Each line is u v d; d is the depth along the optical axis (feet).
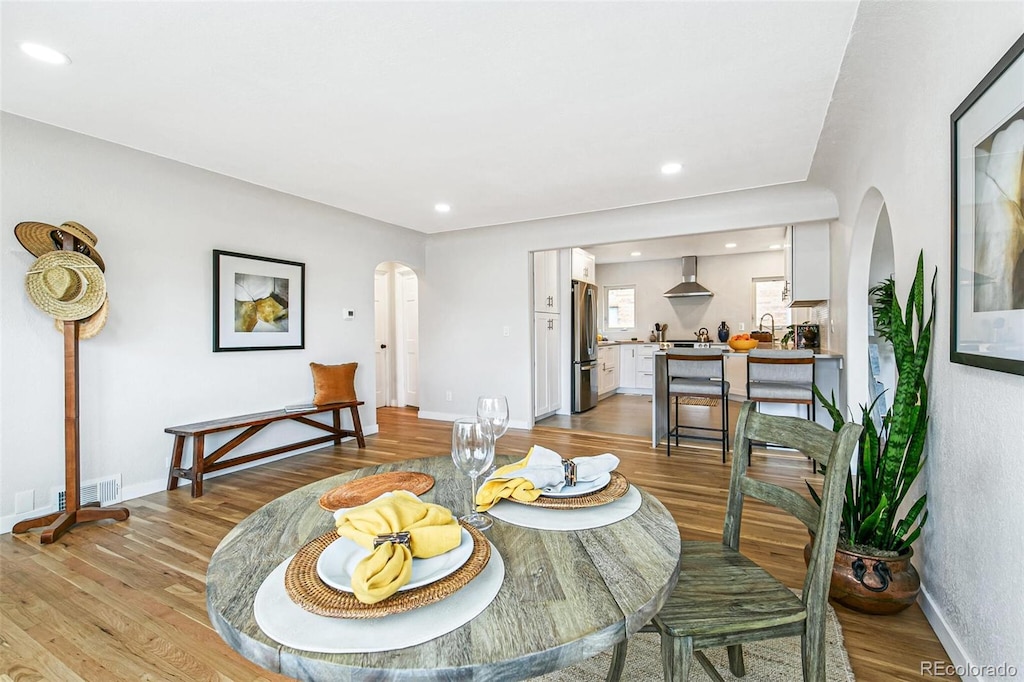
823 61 6.55
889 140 7.18
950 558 5.30
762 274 25.64
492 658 2.11
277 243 13.97
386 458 13.98
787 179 11.80
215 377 12.39
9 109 7.92
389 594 2.37
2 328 8.84
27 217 9.12
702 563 4.57
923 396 5.72
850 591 6.09
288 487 11.44
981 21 4.28
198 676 5.18
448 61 6.59
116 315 10.48
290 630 2.28
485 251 18.58
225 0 5.30
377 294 23.35
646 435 16.52
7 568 7.47
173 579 7.13
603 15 5.63
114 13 5.50
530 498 3.80
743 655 5.52
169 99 7.61
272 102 7.73
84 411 9.94
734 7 5.48
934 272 5.51
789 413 15.02
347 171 11.07
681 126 8.76
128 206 10.66
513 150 9.87
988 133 4.10
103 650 5.57
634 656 5.58
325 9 5.47
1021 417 3.91
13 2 5.26
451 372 19.48
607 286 29.50
